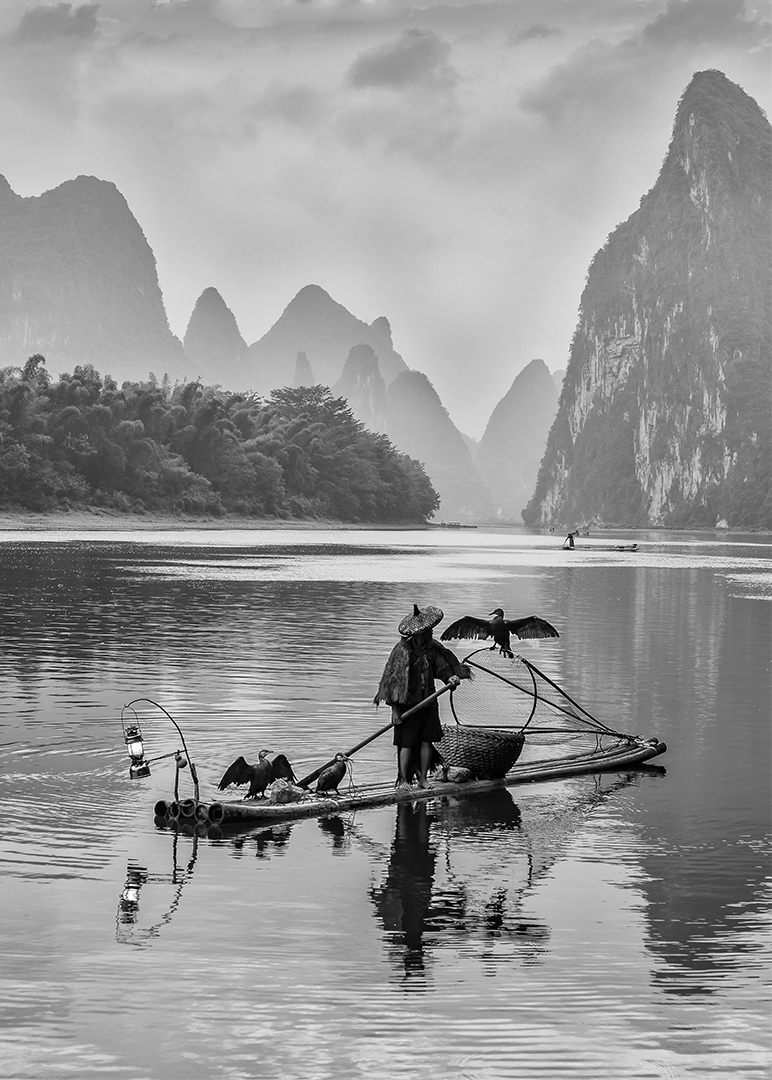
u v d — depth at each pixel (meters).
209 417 133.12
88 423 112.69
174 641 21.97
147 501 119.88
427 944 6.82
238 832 9.34
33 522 101.56
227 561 54.06
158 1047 5.46
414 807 10.38
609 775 11.76
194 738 12.88
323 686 16.59
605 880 8.13
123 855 8.55
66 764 11.45
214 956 6.56
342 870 8.31
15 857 8.44
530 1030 5.68
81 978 6.22
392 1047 5.49
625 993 6.13
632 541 132.62
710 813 10.18
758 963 6.57
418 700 10.86
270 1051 5.44
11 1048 5.44
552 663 20.55
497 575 48.53
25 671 17.72
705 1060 5.39
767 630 26.94
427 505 195.00
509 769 11.49
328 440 168.62
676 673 19.28
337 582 40.97
